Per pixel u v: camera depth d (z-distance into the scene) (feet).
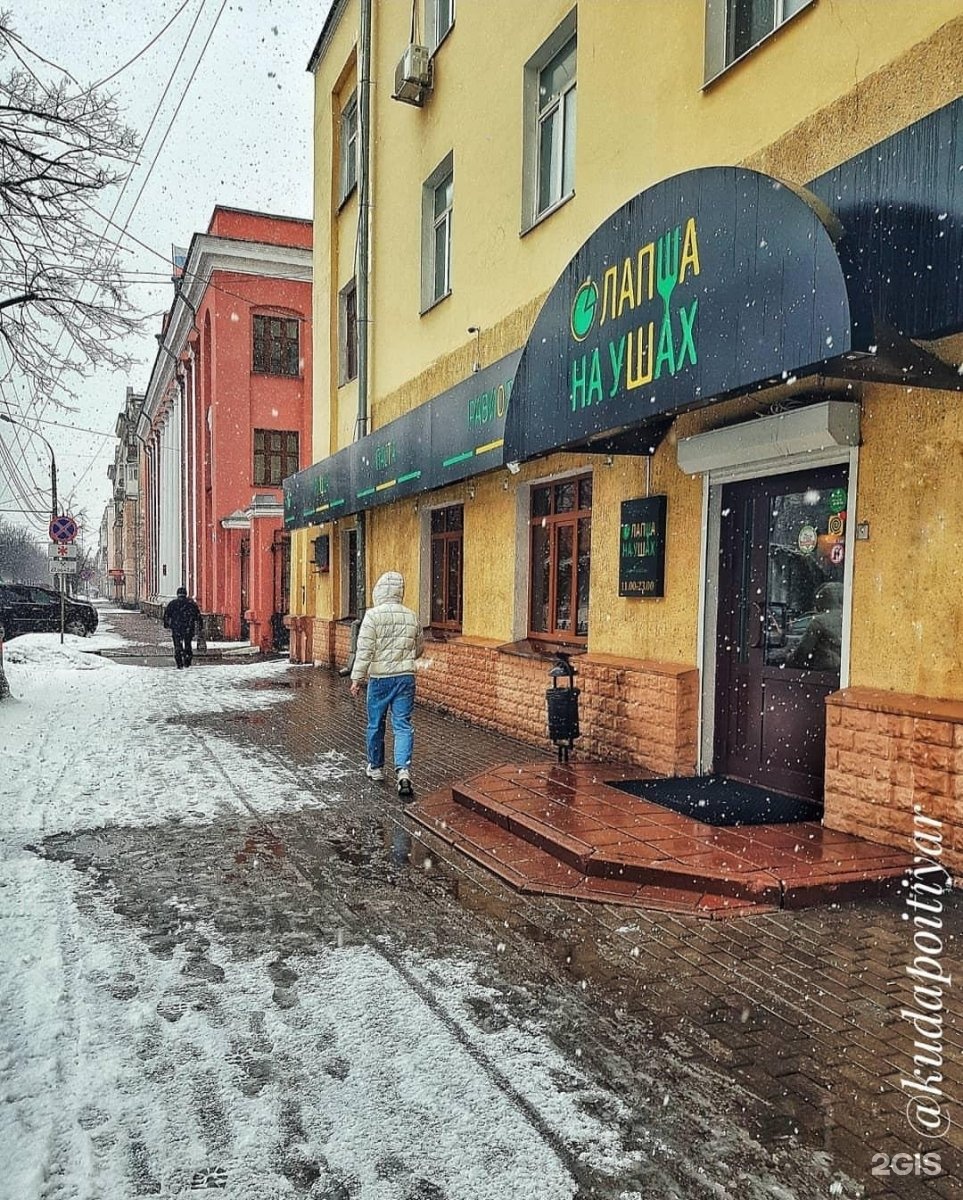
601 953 12.63
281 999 11.23
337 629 55.16
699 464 20.65
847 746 16.66
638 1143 8.33
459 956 12.60
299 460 91.40
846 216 15.31
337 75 52.13
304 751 28.76
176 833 19.08
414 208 40.55
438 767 26.13
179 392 122.83
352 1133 8.45
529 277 29.89
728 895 14.52
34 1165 7.89
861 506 16.69
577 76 26.78
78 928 13.58
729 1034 10.31
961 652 14.73
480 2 33.50
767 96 19.02
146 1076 9.41
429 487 34.37
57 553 77.56
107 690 44.93
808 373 14.17
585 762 24.50
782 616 20.02
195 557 105.81
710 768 22.18
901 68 15.65
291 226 90.02
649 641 23.72
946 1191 7.66
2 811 20.61
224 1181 7.76
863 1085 9.25
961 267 13.00
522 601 31.65
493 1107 8.87
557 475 28.63
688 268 16.56
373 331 46.52
